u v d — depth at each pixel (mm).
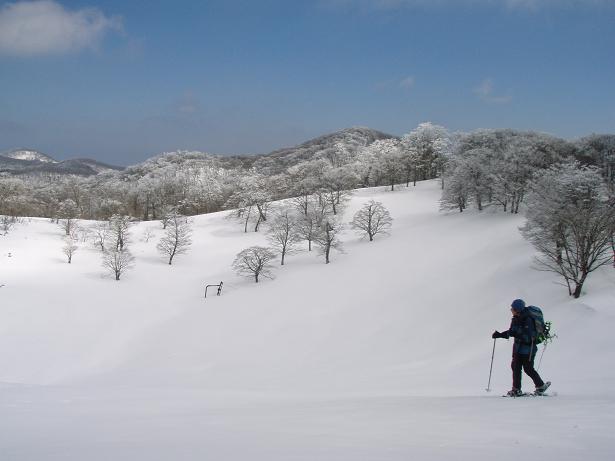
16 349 48844
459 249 70125
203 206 152000
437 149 139500
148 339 54250
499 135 117750
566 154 100812
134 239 101562
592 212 40781
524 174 85750
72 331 55531
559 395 11070
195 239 103750
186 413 8984
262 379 31141
